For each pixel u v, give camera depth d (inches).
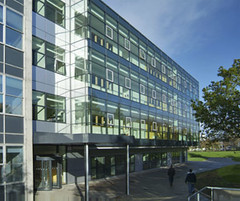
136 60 1045.2
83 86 716.7
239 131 776.3
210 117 817.5
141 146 1041.5
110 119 814.5
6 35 500.7
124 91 925.8
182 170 1203.9
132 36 1029.2
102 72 792.3
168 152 1462.8
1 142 469.1
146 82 1118.4
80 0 755.4
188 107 1659.7
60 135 567.5
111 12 879.7
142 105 1060.5
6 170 471.8
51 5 708.7
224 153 2500.0
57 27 721.0
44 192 642.8
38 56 653.9
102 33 812.0
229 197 388.5
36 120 632.4
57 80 703.1
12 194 476.4
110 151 931.3
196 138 1769.2
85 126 695.7
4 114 479.5
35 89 637.3
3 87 485.1
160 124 1227.9
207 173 975.0
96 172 870.4
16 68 514.0
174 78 1464.1
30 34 549.0
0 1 495.8
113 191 658.8
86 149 547.5
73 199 566.9
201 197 435.8
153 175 1006.4
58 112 698.2
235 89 814.5
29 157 513.7
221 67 860.0
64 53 737.6
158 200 543.5
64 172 759.1
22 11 540.4
